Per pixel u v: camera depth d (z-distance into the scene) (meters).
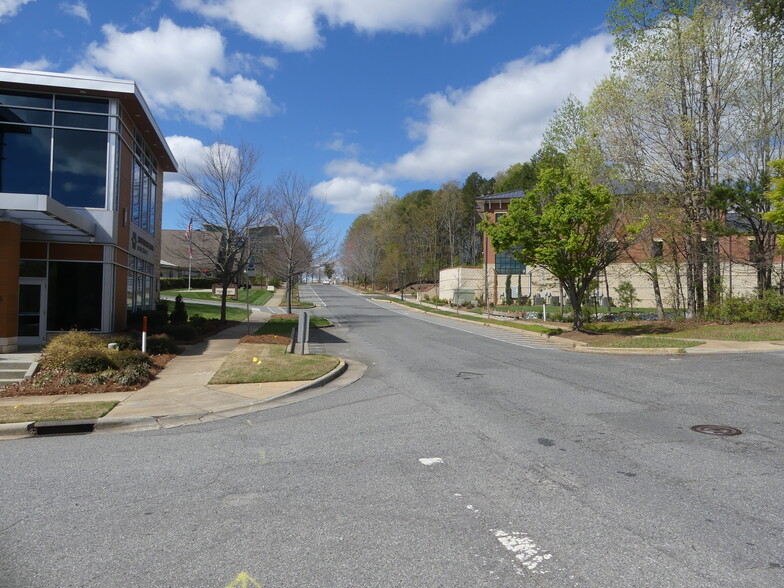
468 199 82.81
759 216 21.47
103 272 18.41
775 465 5.80
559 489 5.16
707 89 22.72
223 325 26.67
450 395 10.33
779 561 3.69
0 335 14.70
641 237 23.08
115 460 6.46
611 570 3.59
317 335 23.66
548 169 22.03
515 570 3.61
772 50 21.17
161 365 14.12
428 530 4.27
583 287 23.00
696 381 11.34
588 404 9.28
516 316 34.75
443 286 56.25
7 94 18.06
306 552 3.91
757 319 21.14
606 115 23.70
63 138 18.44
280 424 8.34
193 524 4.45
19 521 4.56
